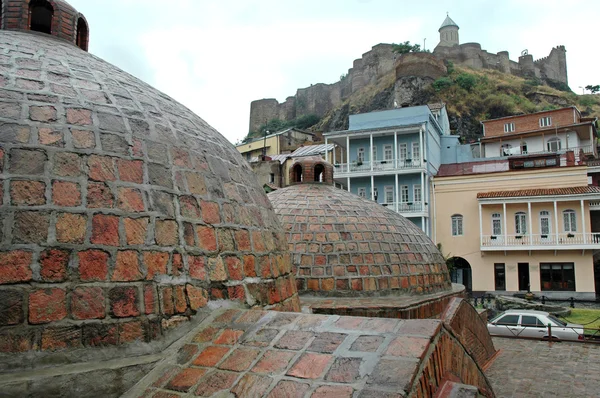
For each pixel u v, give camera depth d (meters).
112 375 3.24
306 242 10.02
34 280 3.23
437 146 33.16
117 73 5.42
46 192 3.48
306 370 3.05
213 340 3.62
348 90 72.81
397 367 2.91
